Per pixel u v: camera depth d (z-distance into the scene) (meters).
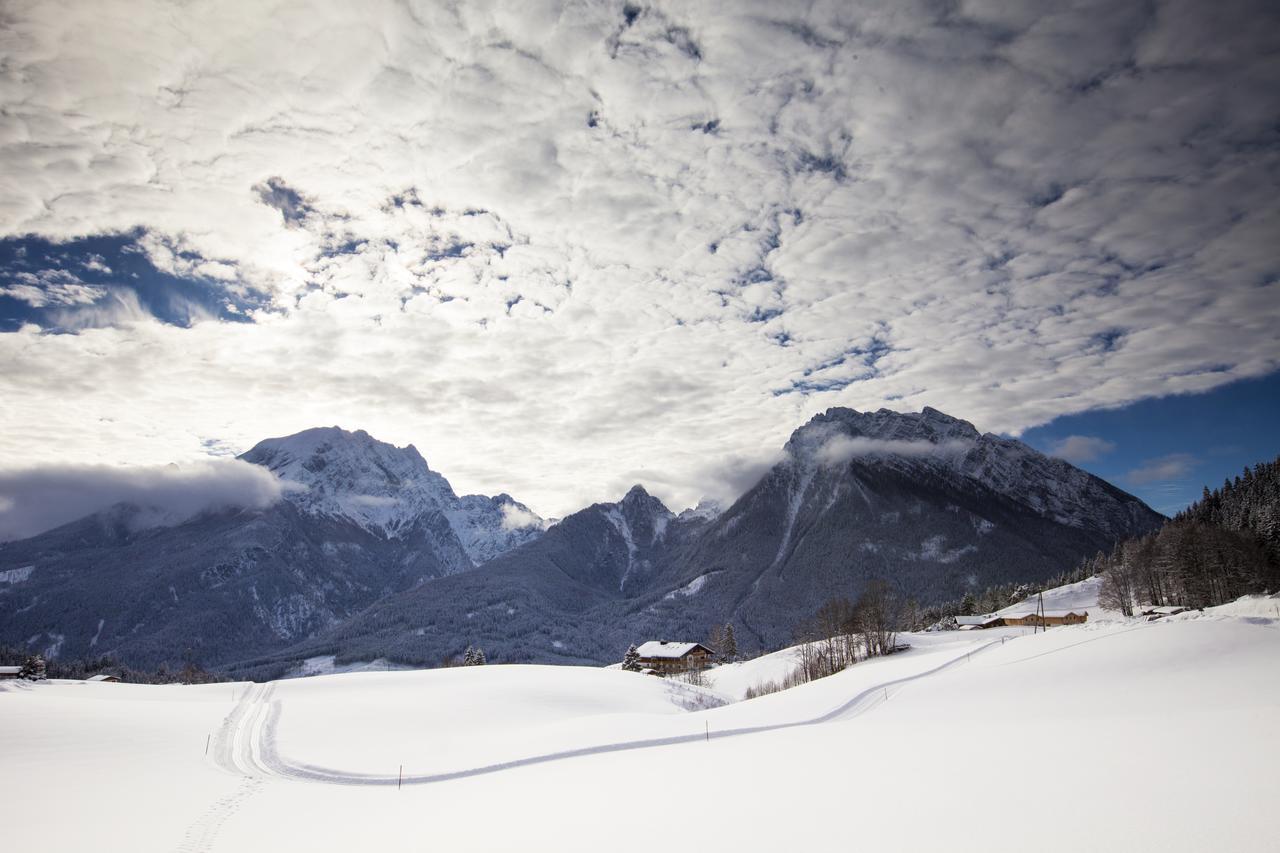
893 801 22.84
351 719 73.44
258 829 32.44
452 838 26.62
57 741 57.00
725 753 40.34
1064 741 29.67
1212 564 124.81
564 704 86.25
